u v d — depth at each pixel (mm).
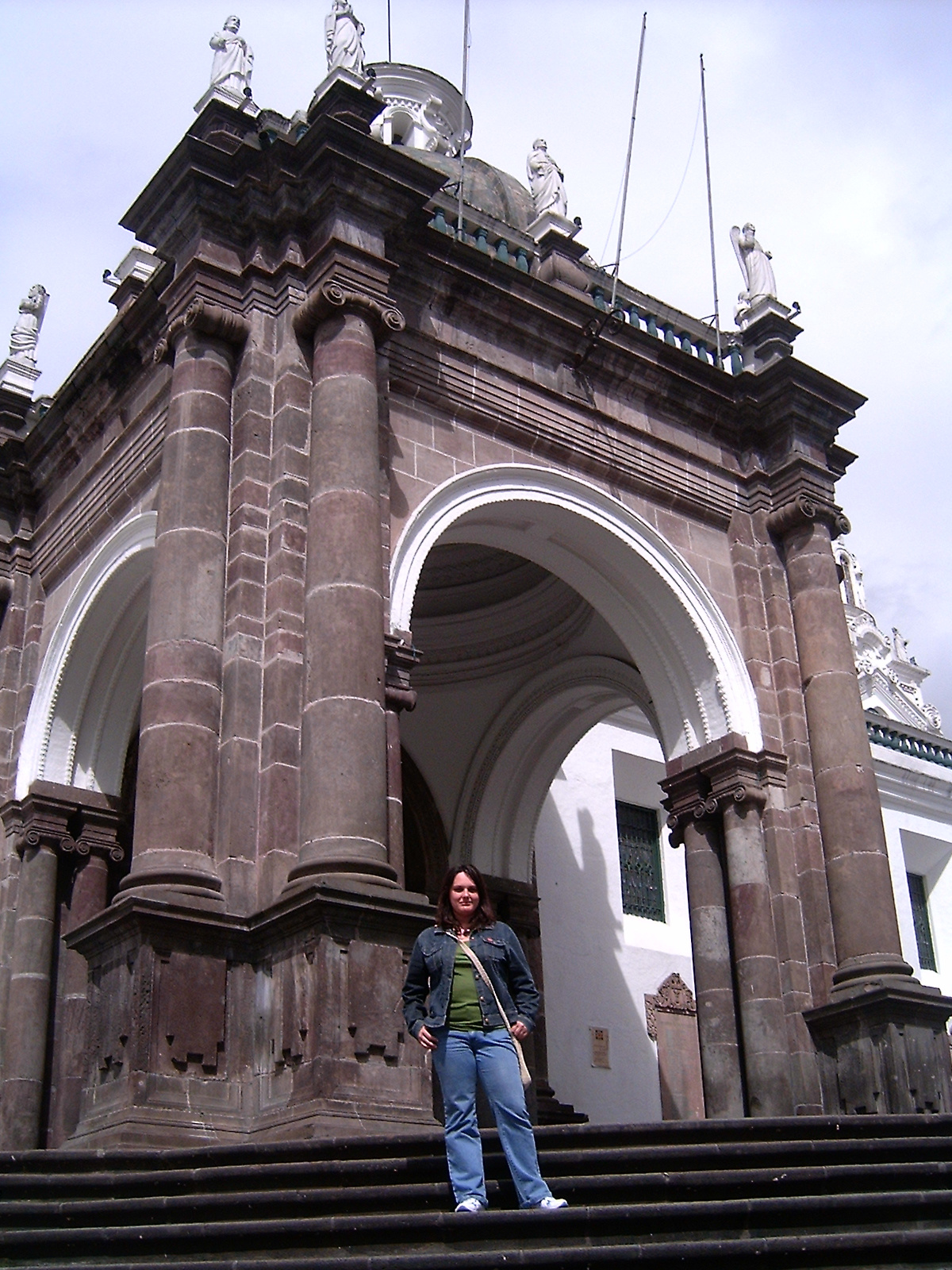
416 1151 8383
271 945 10891
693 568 15906
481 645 20000
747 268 18203
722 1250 6461
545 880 21844
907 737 28391
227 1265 6484
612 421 15812
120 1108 10141
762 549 16578
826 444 17156
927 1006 13812
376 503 12516
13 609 17203
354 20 14539
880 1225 7160
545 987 21109
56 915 15477
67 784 16078
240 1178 8070
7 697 16781
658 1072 22109
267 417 13078
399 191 13695
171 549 12375
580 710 19922
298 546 12516
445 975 7324
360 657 11773
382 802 11453
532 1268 6316
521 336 15320
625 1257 6383
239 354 13383
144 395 15289
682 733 15758
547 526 15469
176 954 10695
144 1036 10281
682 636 15719
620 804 24172
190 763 11594
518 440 14969
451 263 14648
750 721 15438
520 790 20203
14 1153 9023
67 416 16625
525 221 20516
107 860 16031
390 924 10664
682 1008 22922
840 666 15758
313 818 11234
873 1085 13539
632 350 15945
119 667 16422
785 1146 8039
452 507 14086
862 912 14523
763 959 14445
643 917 23438
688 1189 7496
